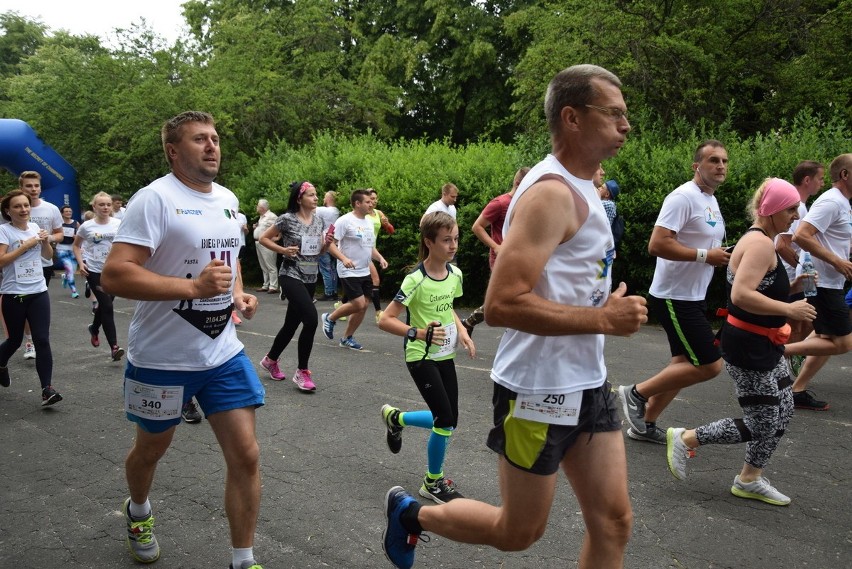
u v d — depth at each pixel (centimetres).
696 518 369
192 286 282
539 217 213
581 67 227
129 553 339
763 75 1367
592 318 208
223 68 1984
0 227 570
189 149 303
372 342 837
